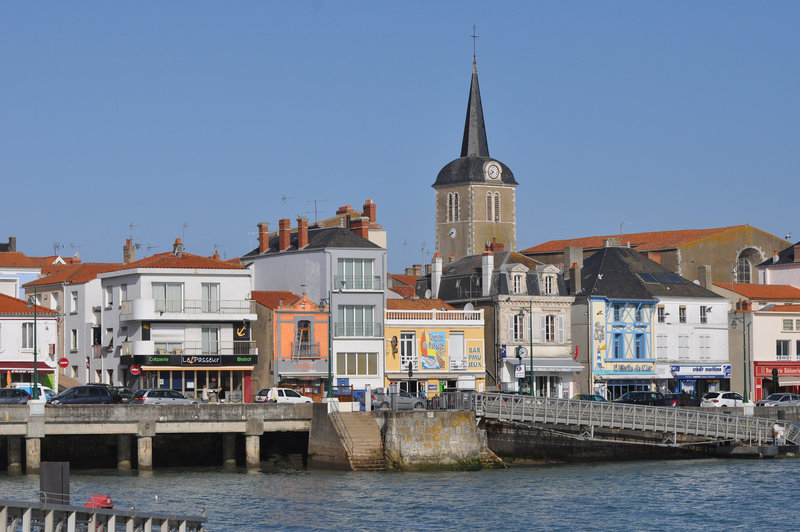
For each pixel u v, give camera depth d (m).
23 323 105.81
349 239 117.25
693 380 133.38
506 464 93.25
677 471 92.19
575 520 72.25
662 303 131.62
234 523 69.44
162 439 93.25
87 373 115.69
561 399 94.94
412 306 120.50
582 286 129.25
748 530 70.31
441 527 69.62
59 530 56.22
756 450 100.50
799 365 137.75
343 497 77.69
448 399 93.56
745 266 164.12
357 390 110.06
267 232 126.19
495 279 124.25
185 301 109.12
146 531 56.50
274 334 110.50
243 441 94.94
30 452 83.75
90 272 121.81
